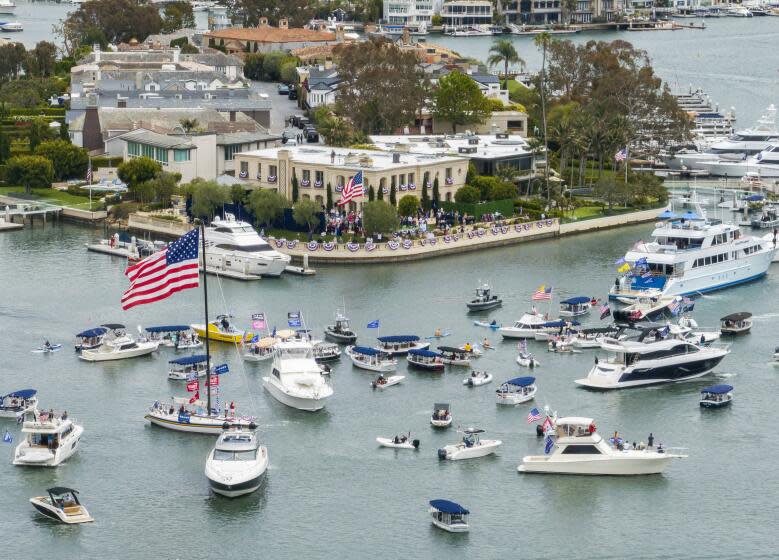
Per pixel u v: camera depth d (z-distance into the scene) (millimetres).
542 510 185250
